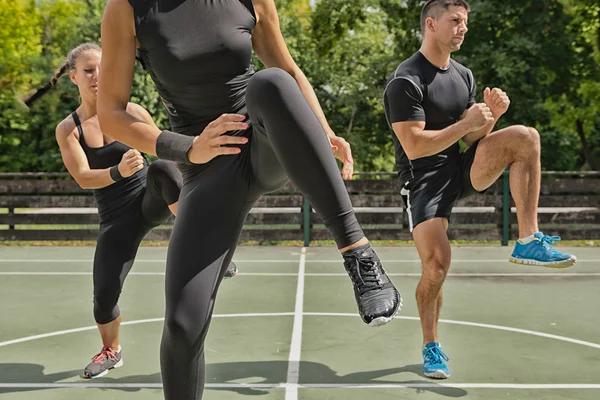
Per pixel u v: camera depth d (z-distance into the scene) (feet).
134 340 16.31
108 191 12.59
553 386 12.44
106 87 7.00
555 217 38.91
